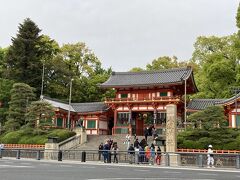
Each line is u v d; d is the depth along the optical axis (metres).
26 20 75.50
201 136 41.66
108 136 57.06
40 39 76.75
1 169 18.05
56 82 79.12
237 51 55.47
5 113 64.50
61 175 15.38
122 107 65.44
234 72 61.56
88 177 14.45
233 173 20.20
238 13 54.31
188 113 60.56
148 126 62.72
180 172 19.75
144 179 13.89
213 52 72.19
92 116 68.50
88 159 36.50
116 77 68.94
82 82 84.38
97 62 90.88
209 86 67.19
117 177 14.79
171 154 29.38
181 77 59.72
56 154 38.12
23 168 19.34
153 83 61.47
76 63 88.62
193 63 83.75
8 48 77.81
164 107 61.66
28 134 53.16
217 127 41.59
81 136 51.03
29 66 72.12
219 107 42.75
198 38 76.50
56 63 78.44
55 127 60.56
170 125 33.44
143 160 30.25
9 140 52.47
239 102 52.53
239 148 38.22
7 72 73.25
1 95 68.44
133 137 54.50
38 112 53.56
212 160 27.91
